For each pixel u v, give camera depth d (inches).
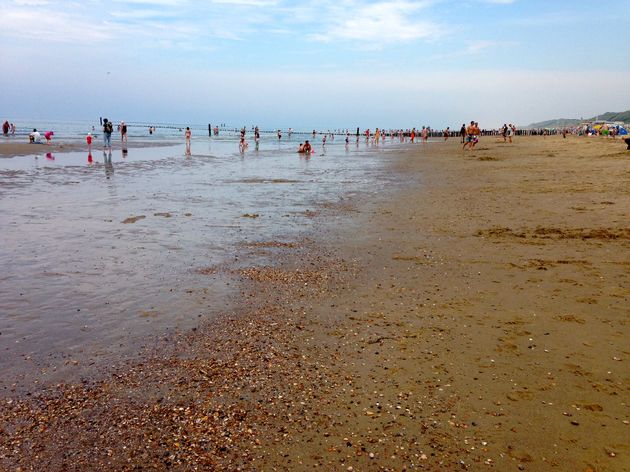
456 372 165.0
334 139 3331.7
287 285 258.7
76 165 940.0
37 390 156.2
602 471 115.7
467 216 440.8
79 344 188.9
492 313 216.1
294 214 464.8
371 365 171.2
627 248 314.5
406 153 1466.5
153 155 1263.5
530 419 137.1
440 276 271.1
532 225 394.3
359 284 259.9
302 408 144.6
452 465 119.2
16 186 637.3
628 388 151.9
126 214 455.5
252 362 173.8
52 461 122.1
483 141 2239.2
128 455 124.1
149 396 151.9
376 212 472.1
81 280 265.1
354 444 127.7
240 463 120.9
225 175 818.8
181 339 193.2
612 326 197.8
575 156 1090.1
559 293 237.9
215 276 273.6
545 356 174.9
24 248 330.0
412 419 138.3
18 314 217.9
